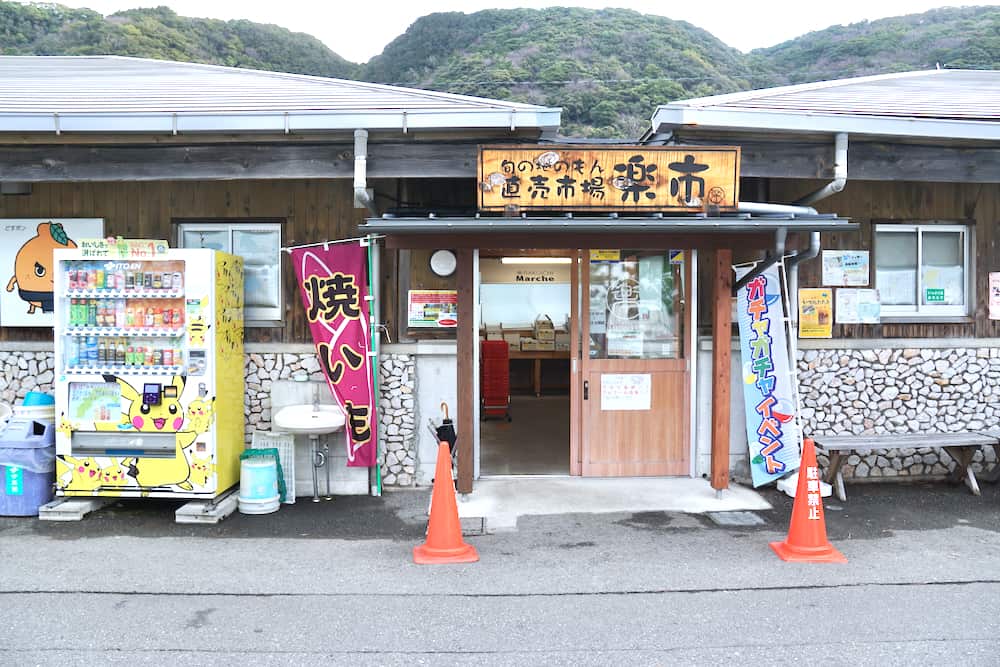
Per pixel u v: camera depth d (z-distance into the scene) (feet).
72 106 18.28
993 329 22.12
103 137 18.06
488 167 17.12
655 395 21.20
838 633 11.62
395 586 13.69
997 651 11.01
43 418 18.61
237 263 19.89
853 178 19.04
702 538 16.37
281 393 20.52
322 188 20.77
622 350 21.25
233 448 19.51
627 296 21.17
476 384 21.07
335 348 19.75
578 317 21.07
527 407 36.63
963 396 21.95
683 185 17.25
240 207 20.80
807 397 21.54
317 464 19.92
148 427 17.98
